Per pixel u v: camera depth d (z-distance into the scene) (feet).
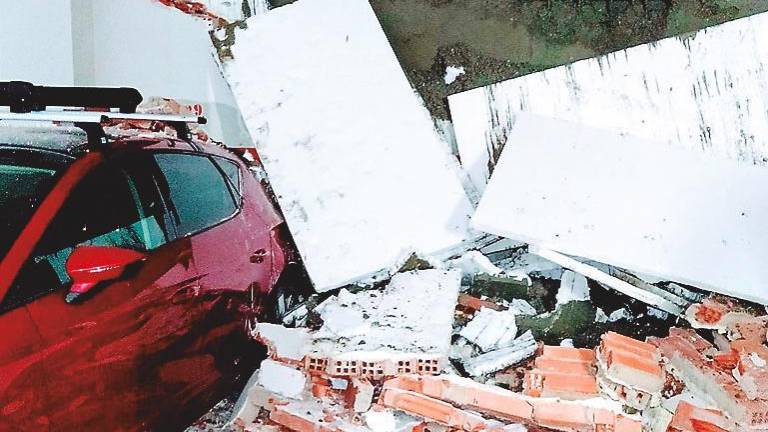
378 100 13.20
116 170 10.13
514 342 12.16
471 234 12.73
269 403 10.97
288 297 12.76
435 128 14.08
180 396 10.25
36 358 8.19
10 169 9.68
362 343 11.32
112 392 9.09
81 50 15.01
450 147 13.92
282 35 13.38
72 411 8.61
